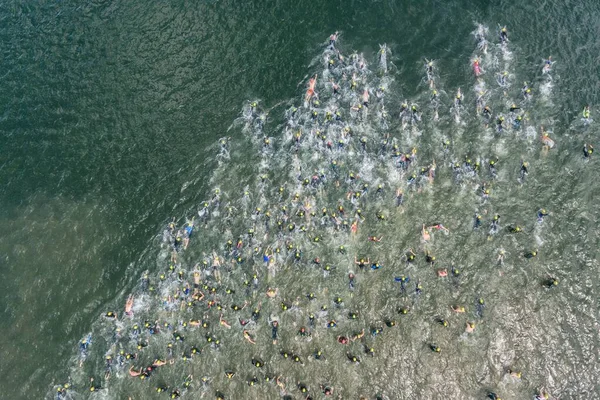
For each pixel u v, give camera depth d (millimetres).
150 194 48375
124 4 59406
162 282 43531
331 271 42562
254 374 39656
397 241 43312
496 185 44906
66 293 44344
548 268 41312
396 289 41531
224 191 47469
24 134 52594
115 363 40688
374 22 55312
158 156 50250
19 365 41688
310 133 48312
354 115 48719
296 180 46688
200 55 55250
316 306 41438
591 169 45000
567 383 37719
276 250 43406
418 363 39031
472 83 50062
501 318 39938
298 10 57031
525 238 42531
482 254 42219
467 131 47562
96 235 46750
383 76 51406
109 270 45062
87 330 42594
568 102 48281
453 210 44188
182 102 52719
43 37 58188
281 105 51531
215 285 42812
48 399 40188
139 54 55906
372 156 46875
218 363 40219
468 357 38875
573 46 51406
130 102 53188
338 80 51219
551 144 45656
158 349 40938
